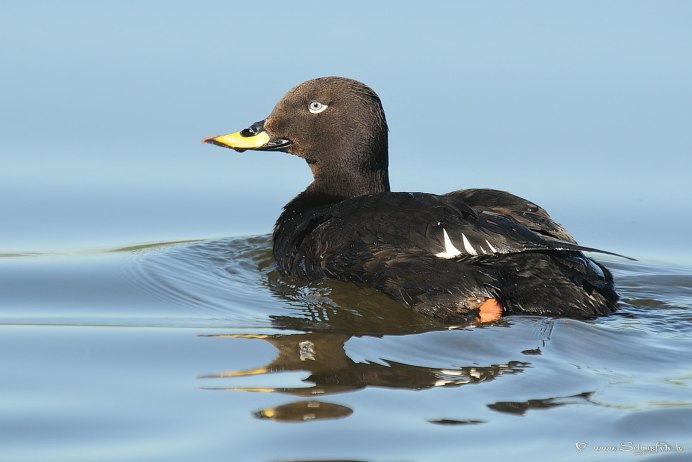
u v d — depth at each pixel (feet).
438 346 36.19
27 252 49.70
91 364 35.22
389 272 39.78
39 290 43.96
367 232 41.24
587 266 39.93
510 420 30.58
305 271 42.96
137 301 42.52
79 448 29.09
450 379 33.47
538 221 41.96
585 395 32.22
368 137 47.01
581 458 28.32
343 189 47.44
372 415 30.91
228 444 29.17
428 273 39.22
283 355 35.91
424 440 29.35
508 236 39.37
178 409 31.53
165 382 33.60
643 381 33.37
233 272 46.55
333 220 42.73
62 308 41.60
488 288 38.34
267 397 32.27
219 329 38.75
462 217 40.27
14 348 36.78
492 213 41.65
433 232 40.09
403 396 32.22
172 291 43.65
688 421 30.42
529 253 39.81
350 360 35.29
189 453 28.68
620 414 30.86
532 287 38.83
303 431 29.89
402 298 39.32
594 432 29.81
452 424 30.32
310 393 32.55
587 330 37.22
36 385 33.47
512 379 33.37
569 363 34.68
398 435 29.66
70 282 45.03
